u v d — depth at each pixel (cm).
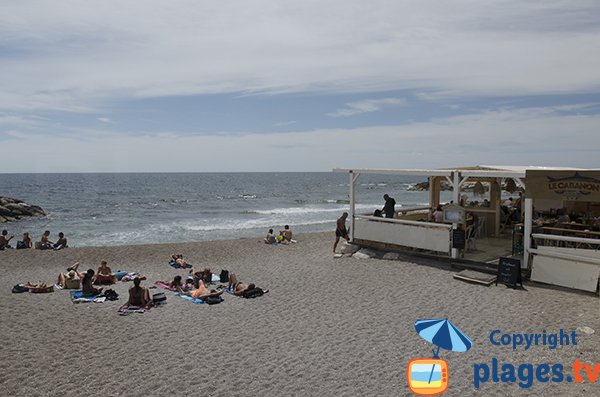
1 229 2991
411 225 1441
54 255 1827
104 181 13462
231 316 1012
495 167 1328
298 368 733
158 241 2514
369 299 1095
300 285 1266
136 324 968
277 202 5722
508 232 1675
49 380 705
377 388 660
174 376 714
